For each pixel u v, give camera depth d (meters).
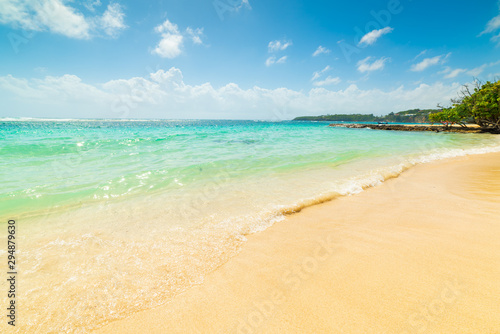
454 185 6.26
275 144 15.62
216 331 1.84
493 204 4.62
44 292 2.17
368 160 9.76
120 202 4.77
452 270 2.48
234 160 9.12
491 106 28.05
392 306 2.01
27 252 2.87
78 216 4.06
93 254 2.86
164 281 2.41
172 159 9.23
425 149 13.91
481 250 2.87
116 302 2.10
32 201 4.65
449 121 36.81
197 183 6.18
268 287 2.34
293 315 1.97
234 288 2.33
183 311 2.04
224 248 3.10
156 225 3.76
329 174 7.25
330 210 4.55
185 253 2.95
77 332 1.80
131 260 2.76
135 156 9.82
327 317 1.94
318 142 17.33
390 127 45.56
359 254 2.90
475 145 16.67
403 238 3.29
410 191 5.76
